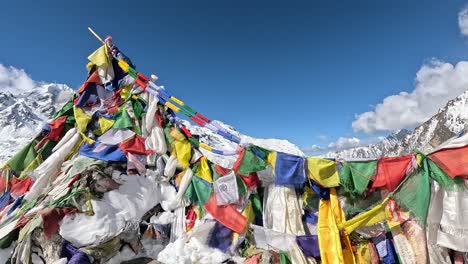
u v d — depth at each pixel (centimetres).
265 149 1133
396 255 1005
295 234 1062
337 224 1024
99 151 1170
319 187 1084
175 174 1248
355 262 1000
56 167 1235
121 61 1424
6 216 1205
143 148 1247
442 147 1009
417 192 1003
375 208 1021
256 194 1171
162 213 1179
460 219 971
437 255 990
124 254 1036
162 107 1358
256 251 1037
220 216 1098
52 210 951
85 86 1417
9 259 965
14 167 1359
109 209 1046
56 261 902
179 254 1015
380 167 1043
